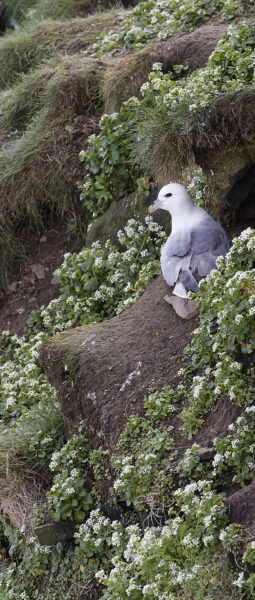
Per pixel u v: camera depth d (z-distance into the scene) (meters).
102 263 5.95
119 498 4.36
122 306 5.48
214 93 5.51
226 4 7.02
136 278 5.83
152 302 5.25
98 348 4.97
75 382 4.90
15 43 8.90
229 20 6.98
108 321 5.26
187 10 7.32
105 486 4.48
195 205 5.08
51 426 5.23
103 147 6.39
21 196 6.94
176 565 3.69
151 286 5.45
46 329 6.39
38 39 8.84
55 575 4.51
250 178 5.21
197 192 5.47
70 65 7.47
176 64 6.68
